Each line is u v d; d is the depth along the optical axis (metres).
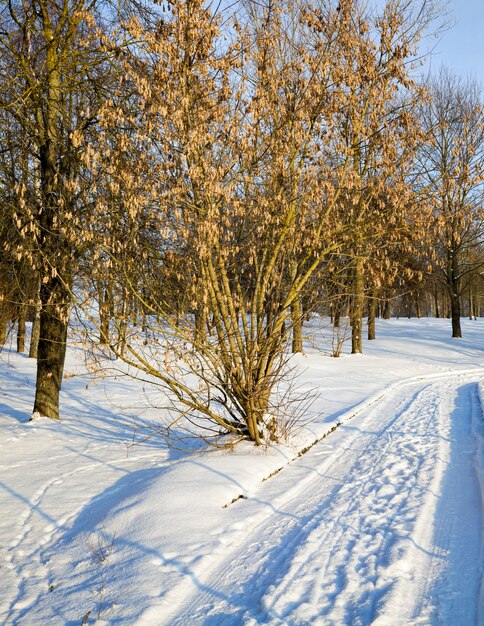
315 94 7.92
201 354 7.86
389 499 6.18
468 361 24.39
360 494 6.45
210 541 5.15
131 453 9.12
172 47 7.15
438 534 5.16
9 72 10.62
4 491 7.24
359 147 8.41
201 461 7.47
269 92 8.14
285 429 8.89
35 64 11.30
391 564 4.48
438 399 14.08
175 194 7.11
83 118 10.88
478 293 50.81
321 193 7.85
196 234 7.27
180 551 4.95
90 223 7.59
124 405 13.66
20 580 4.85
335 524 5.52
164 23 7.57
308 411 12.36
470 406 12.59
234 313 8.03
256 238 8.24
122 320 7.41
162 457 8.73
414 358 24.80
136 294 7.31
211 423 11.33
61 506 6.64
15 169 12.14
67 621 4.04
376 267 8.85
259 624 3.74
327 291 8.95
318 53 8.27
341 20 8.28
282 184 8.11
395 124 8.48
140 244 7.77
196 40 7.24
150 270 7.78
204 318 7.62
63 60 10.84
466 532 5.16
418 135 8.45
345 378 18.58
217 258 7.93
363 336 34.25
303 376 18.45
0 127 10.70
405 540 4.94
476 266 35.00
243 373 8.37
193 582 4.46
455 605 3.89
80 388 16.20
